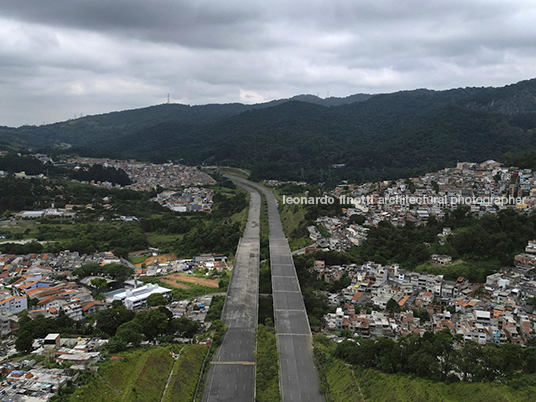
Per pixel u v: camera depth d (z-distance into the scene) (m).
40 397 121.69
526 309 194.75
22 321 187.62
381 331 189.25
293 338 178.62
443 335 152.50
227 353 167.75
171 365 154.12
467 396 129.25
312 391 145.25
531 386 127.56
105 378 136.25
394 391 136.38
